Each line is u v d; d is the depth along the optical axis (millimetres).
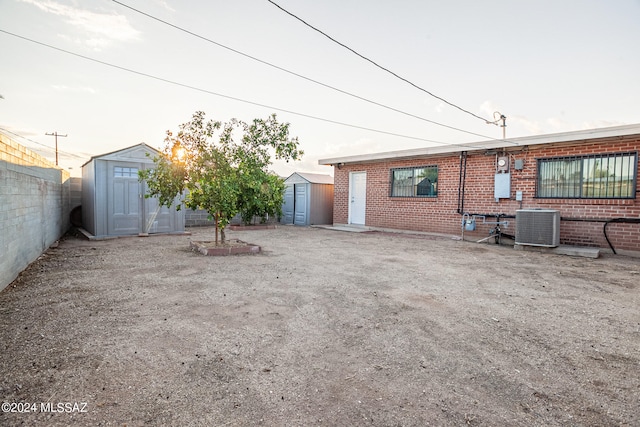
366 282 5043
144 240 9578
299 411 1963
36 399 2023
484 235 10039
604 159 8086
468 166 10461
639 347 2906
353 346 2859
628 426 1865
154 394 2107
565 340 3037
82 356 2584
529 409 2016
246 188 7945
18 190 5164
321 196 15703
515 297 4367
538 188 9109
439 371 2457
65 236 10500
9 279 4641
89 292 4301
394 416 1928
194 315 3535
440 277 5426
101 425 1801
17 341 2832
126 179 10391
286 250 8055
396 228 12367
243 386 2221
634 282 5203
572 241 8477
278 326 3281
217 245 7754
